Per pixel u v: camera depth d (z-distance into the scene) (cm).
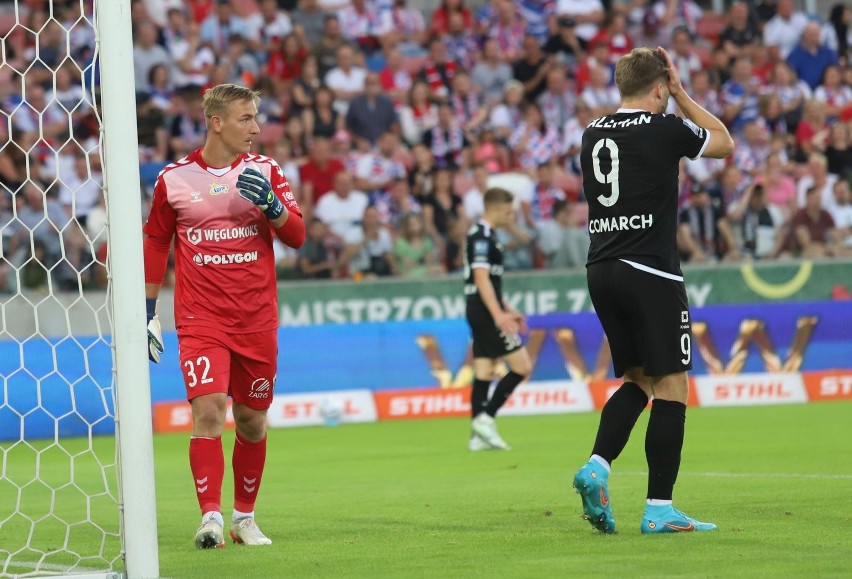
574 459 3459
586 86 6844
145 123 6103
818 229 6281
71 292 5400
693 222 6209
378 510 2445
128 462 1644
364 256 5903
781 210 6372
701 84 6888
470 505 2462
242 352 1991
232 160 2003
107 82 1686
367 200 6172
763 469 2981
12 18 6353
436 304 5678
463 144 6600
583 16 7225
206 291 1978
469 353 5578
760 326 5750
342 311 5591
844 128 6838
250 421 2023
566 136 6750
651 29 7275
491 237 3822
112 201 1678
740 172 6425
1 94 6016
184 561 1805
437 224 6084
